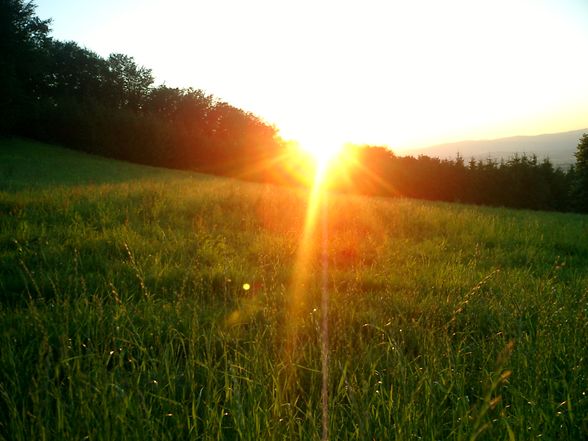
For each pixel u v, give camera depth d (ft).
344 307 14.08
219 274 17.26
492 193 138.31
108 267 17.52
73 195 35.94
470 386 9.61
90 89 237.04
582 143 160.66
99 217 28.12
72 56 236.22
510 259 24.68
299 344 11.62
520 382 9.24
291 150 155.22
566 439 7.74
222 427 7.84
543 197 140.97
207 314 13.41
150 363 10.24
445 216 37.37
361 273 18.79
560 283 18.21
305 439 7.39
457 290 16.85
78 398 7.96
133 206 32.76
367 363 10.34
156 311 12.87
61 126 165.89
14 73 146.92
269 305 14.33
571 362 10.11
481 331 12.78
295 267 19.76
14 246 20.30
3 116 144.46
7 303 13.12
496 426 7.75
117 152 163.94
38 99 179.22
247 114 271.08
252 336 11.77
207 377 9.33
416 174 135.74
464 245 27.89
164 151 166.61
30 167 97.35
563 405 8.65
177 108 254.68
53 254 18.72
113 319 11.31
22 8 148.77
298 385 9.49
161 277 16.62
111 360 10.55
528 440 7.41
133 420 7.38
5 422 7.73
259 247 23.34
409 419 7.58
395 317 13.60
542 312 12.60
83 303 12.77
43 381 8.15
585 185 156.15
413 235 31.04
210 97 260.83
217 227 28.94
